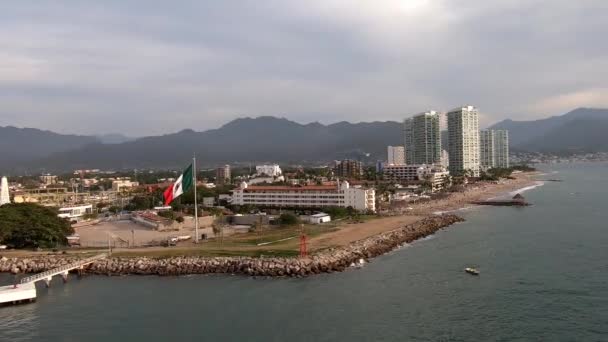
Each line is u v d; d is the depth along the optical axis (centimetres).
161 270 14125
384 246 17088
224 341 9075
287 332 9412
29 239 17412
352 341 8938
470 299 11112
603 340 8806
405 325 9638
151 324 9981
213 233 19962
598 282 12138
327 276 13425
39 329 9812
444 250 16688
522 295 11294
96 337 9362
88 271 14425
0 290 11519
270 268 13875
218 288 12444
